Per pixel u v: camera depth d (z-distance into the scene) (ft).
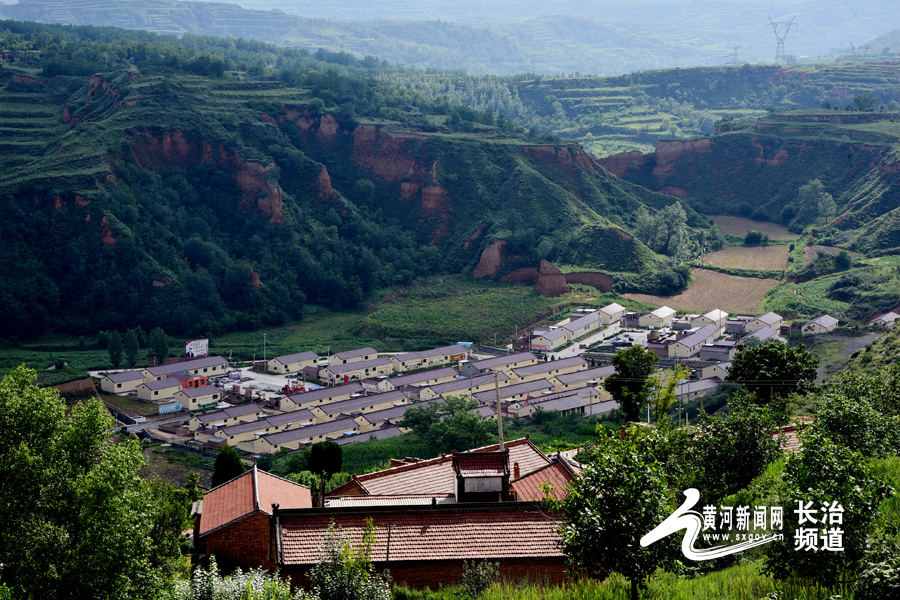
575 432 342.03
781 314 559.38
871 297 533.55
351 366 475.31
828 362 412.57
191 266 627.87
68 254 581.12
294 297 631.15
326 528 120.37
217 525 136.56
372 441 351.05
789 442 165.17
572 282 646.74
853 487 93.76
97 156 643.45
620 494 94.53
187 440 370.53
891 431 140.46
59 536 110.01
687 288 640.17
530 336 543.39
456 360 511.81
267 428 370.73
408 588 115.03
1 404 120.06
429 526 122.52
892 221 639.76
